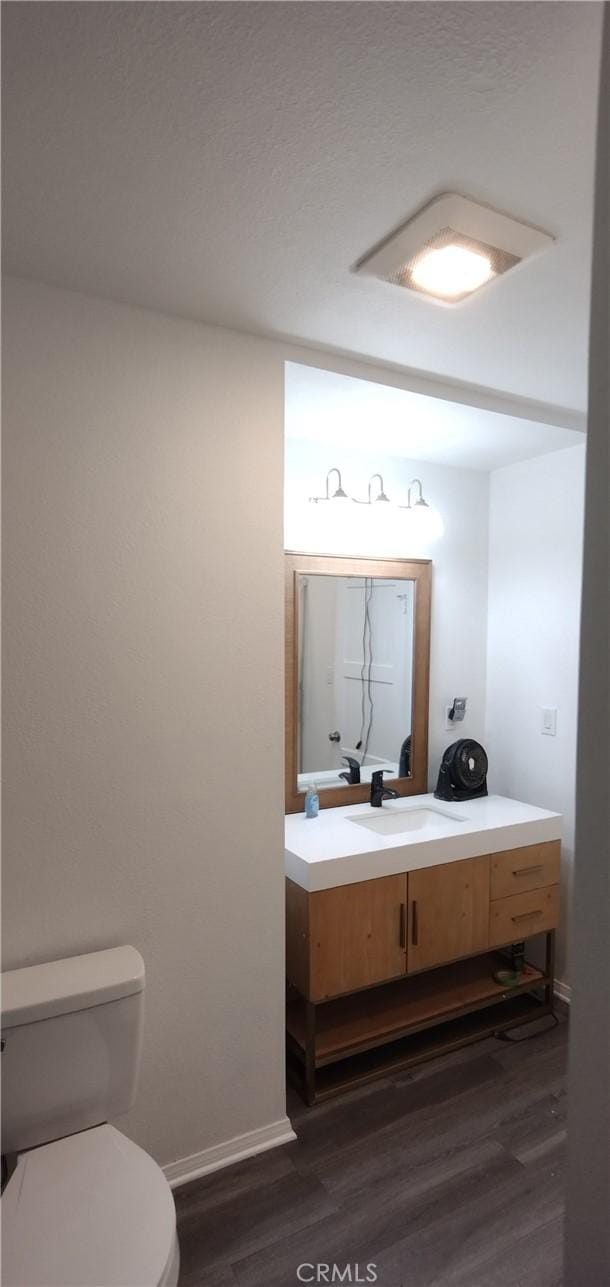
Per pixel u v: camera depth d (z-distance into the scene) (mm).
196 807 1676
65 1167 1269
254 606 1751
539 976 2496
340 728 2609
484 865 2289
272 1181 1688
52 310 1477
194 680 1667
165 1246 1102
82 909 1535
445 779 2695
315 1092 1991
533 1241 1521
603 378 792
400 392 2014
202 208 1202
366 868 2016
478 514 2977
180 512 1639
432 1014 2221
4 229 1265
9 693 1445
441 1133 1864
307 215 1224
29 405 1456
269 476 1765
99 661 1543
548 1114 1946
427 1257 1482
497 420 2275
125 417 1563
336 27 838
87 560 1525
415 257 1350
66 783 1510
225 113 984
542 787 2744
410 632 2773
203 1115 1707
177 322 1625
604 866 795
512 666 2889
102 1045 1412
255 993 1777
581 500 2570
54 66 900
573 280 1435
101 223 1247
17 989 1380
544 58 884
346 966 1996
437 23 832
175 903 1652
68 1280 1043
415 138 1032
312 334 1724
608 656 790
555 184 1135
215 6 808
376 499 2561
